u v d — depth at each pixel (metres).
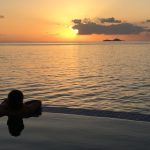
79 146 5.29
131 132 6.15
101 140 5.62
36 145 5.34
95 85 25.42
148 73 34.47
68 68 42.78
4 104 7.50
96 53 95.56
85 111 8.10
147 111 15.27
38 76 32.25
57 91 21.83
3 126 6.62
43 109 8.34
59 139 5.68
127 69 40.12
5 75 32.78
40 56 77.25
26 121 7.05
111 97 19.50
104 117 7.46
